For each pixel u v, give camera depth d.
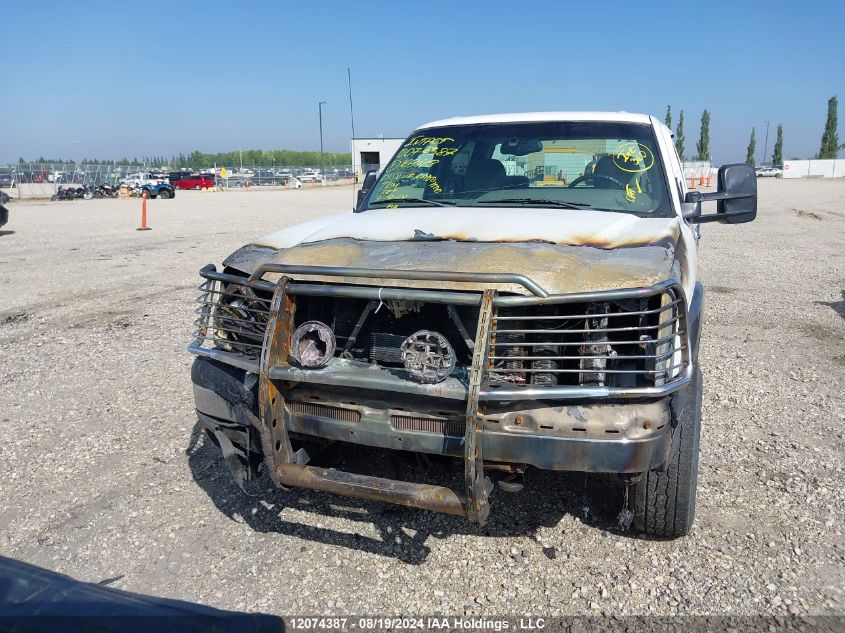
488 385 2.80
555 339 2.90
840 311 8.62
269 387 3.06
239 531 3.66
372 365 3.11
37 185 53.75
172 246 15.52
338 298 3.22
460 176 4.57
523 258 2.96
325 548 3.50
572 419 2.77
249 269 3.40
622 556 3.39
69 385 5.94
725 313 8.52
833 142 96.62
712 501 3.88
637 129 4.58
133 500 3.98
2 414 5.27
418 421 2.96
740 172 4.24
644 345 2.82
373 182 5.01
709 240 16.48
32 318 8.43
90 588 2.06
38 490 4.09
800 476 4.17
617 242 3.25
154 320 8.30
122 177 59.53
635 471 2.76
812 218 22.73
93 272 11.81
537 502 3.90
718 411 5.23
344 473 3.01
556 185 4.37
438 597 3.12
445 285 2.90
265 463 3.39
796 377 6.03
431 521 3.74
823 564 3.30
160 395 5.68
